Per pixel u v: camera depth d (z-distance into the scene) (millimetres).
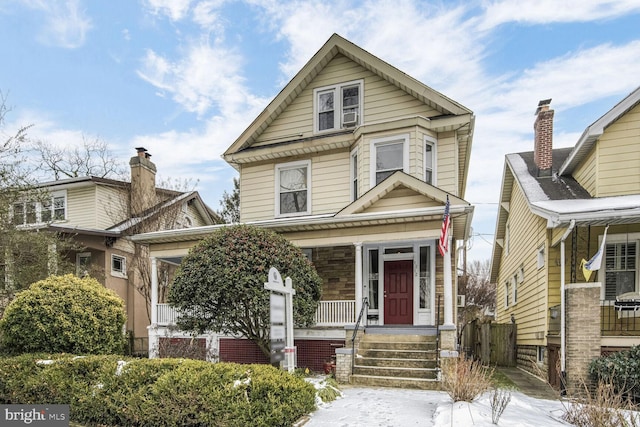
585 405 5477
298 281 8648
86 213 17031
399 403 6676
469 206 9398
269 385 5277
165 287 16234
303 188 13031
